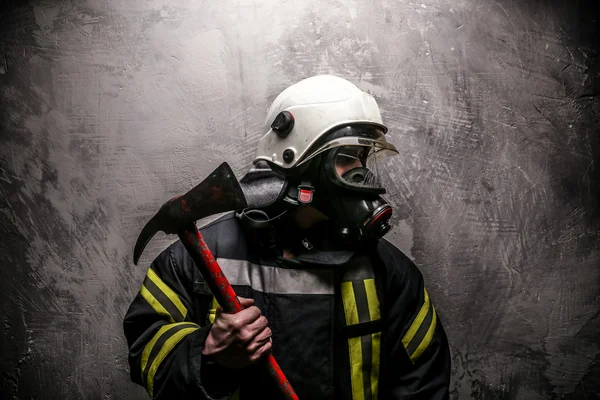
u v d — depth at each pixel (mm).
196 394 1106
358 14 1820
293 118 1293
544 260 1782
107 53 1856
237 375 1130
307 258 1280
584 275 1779
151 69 1843
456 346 1766
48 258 1831
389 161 1791
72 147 1842
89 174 1834
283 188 1302
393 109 1801
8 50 1882
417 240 1781
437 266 1779
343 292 1289
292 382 1218
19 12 1890
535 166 1799
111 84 1848
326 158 1260
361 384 1259
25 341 1821
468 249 1783
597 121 1810
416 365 1321
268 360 1139
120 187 1823
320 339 1239
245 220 1273
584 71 1812
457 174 1794
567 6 1828
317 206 1291
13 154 1859
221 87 1822
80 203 1830
